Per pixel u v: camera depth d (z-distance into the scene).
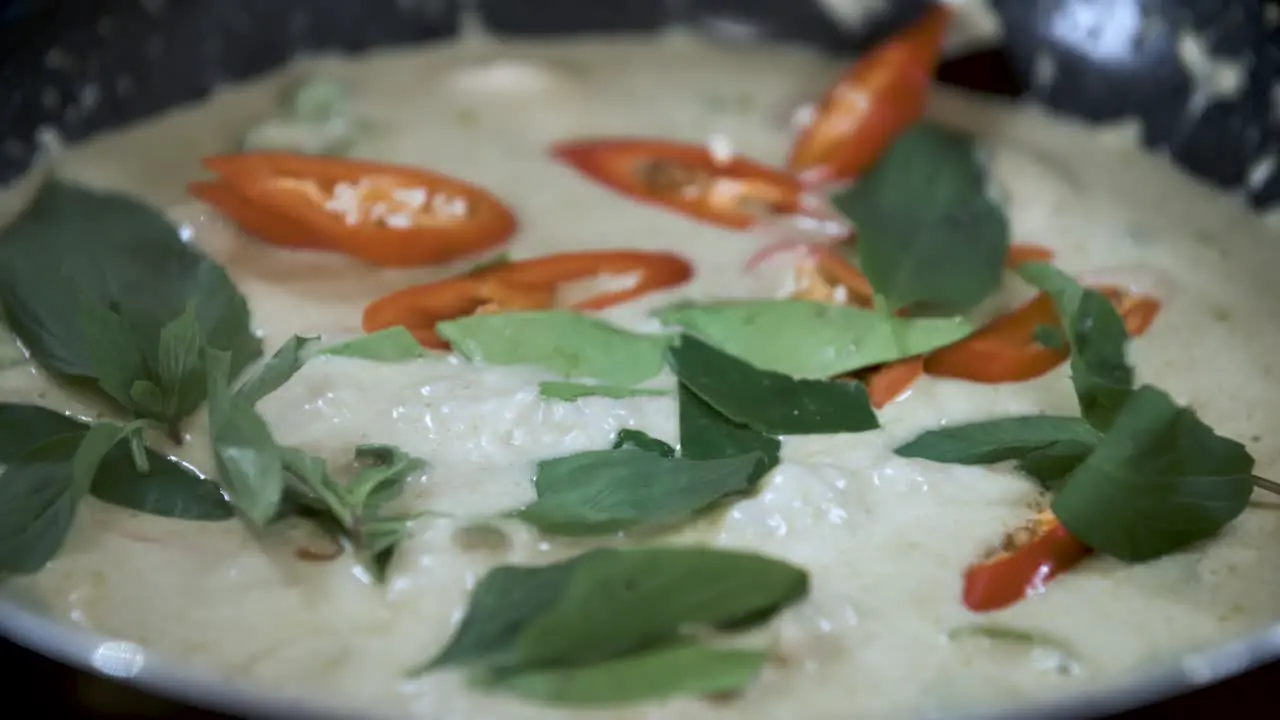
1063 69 0.44
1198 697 0.28
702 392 0.32
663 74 0.46
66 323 0.33
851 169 0.41
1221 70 0.42
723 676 0.28
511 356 0.34
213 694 0.27
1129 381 0.32
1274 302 0.37
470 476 0.32
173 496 0.31
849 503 0.32
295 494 0.31
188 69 0.44
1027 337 0.35
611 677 0.28
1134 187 0.41
